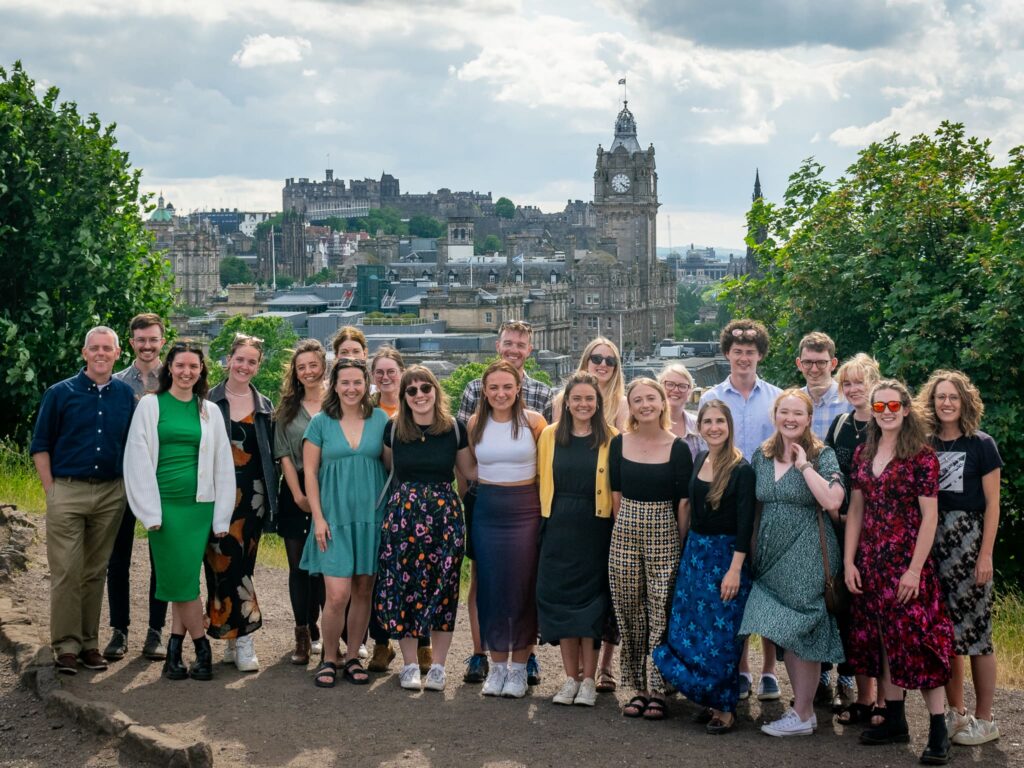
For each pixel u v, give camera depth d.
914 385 27.33
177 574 13.60
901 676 11.62
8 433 33.25
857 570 12.22
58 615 13.80
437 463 13.71
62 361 33.50
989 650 12.10
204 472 13.58
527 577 13.56
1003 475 26.61
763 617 12.20
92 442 13.79
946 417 12.24
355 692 13.69
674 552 13.00
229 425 14.23
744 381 14.81
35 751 11.54
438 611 13.70
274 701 13.28
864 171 34.56
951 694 12.34
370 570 13.93
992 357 26.06
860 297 30.67
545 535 13.32
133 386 15.55
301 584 14.80
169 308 36.97
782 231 36.47
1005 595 25.45
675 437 13.13
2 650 14.22
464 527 14.48
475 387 15.27
